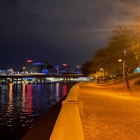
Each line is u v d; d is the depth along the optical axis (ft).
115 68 174.40
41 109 176.65
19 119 124.88
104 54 179.11
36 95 325.42
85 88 149.79
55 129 20.66
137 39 77.20
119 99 78.18
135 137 29.55
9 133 89.45
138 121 39.52
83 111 49.75
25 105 209.05
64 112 30.71
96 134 30.89
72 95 57.62
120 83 188.24
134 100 75.61
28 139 38.91
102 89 146.82
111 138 29.07
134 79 181.57
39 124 48.65
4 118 127.85
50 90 434.71
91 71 321.93
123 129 33.76
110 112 48.91
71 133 19.26
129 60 132.98
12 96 313.32
